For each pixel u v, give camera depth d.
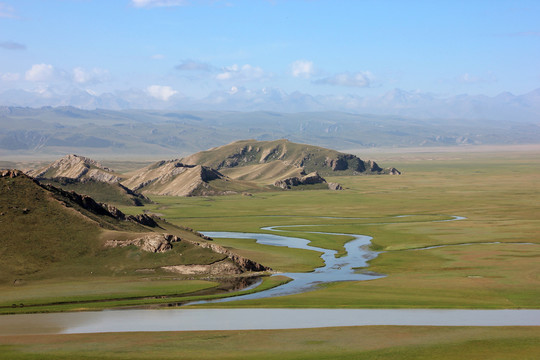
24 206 120.12
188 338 68.00
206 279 105.38
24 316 80.19
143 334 69.81
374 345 64.50
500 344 64.25
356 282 102.25
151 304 87.19
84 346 64.62
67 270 106.12
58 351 62.81
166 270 109.00
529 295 90.25
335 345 64.69
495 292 92.56
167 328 73.56
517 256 125.56
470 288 95.44
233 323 75.88
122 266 109.19
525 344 64.12
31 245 110.56
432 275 107.69
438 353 61.19
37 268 105.19
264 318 78.19
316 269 116.94
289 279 106.44
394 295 91.00
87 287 97.12
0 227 112.94
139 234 119.31
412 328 71.62
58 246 112.12
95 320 77.69
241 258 114.75
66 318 78.94
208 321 76.75
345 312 81.25
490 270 110.88
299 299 88.69
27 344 65.62
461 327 71.94
